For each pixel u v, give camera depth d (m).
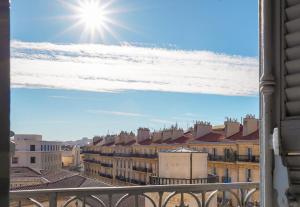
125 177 52.19
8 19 1.33
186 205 3.44
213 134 33.38
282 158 1.83
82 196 3.08
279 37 1.90
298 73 1.81
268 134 1.89
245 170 25.80
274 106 1.89
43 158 40.28
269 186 1.89
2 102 1.29
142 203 3.29
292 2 1.87
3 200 1.26
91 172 63.84
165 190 3.38
